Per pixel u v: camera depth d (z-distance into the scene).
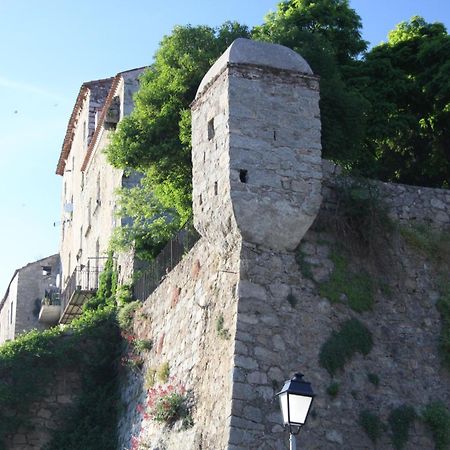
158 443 19.48
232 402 16.48
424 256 19.28
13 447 23.45
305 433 16.61
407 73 26.97
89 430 23.72
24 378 24.14
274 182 18.05
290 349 17.25
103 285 32.25
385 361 17.89
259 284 17.64
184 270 21.22
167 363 20.83
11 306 48.28
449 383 18.09
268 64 18.77
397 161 26.77
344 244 18.67
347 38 27.27
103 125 34.62
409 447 17.17
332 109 22.50
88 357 24.88
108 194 34.88
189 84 24.97
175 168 25.25
